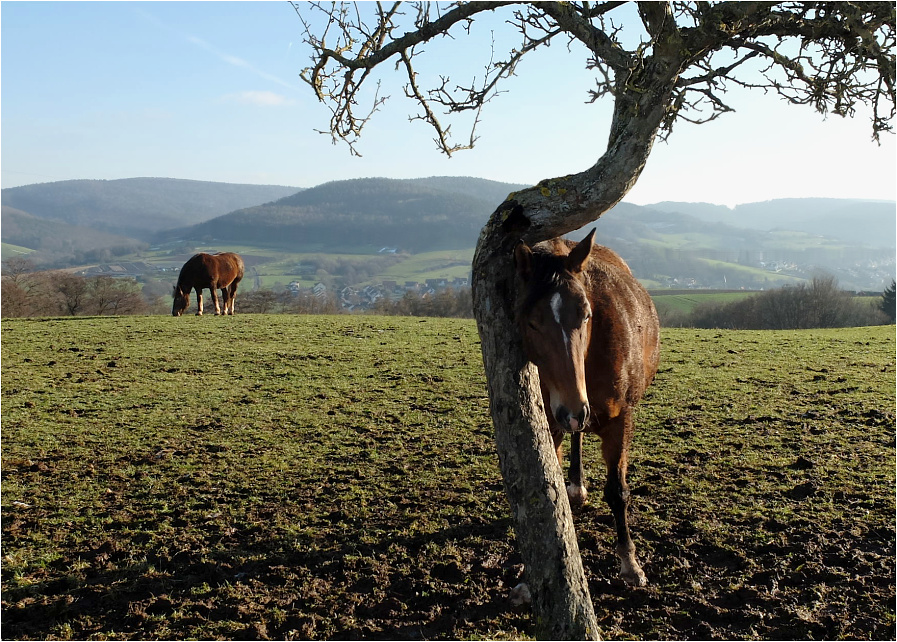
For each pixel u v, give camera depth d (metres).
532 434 4.29
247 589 5.39
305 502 7.22
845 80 3.94
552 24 4.28
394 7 4.37
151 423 10.45
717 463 7.94
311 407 11.34
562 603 4.01
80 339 18.25
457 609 5.01
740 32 3.91
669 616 4.81
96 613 5.13
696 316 57.56
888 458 7.80
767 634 4.56
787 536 5.92
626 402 5.17
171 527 6.63
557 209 4.25
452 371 14.03
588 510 6.68
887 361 13.91
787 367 13.59
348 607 5.08
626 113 4.07
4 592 5.39
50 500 7.35
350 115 4.83
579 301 4.11
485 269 4.45
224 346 17.27
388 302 63.91
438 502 7.07
